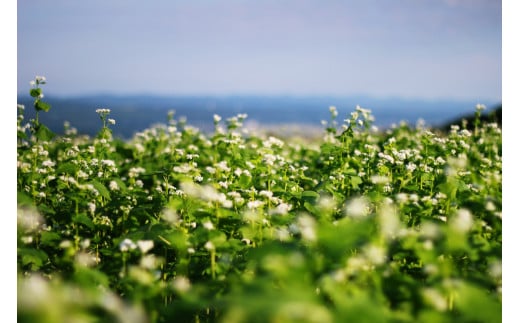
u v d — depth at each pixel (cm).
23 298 33
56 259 63
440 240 54
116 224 80
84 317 37
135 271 49
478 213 71
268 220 66
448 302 49
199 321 54
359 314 37
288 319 36
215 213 63
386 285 50
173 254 70
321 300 47
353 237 48
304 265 44
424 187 93
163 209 77
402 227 64
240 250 64
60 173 86
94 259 68
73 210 75
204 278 59
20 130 88
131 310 40
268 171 93
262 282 43
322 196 82
